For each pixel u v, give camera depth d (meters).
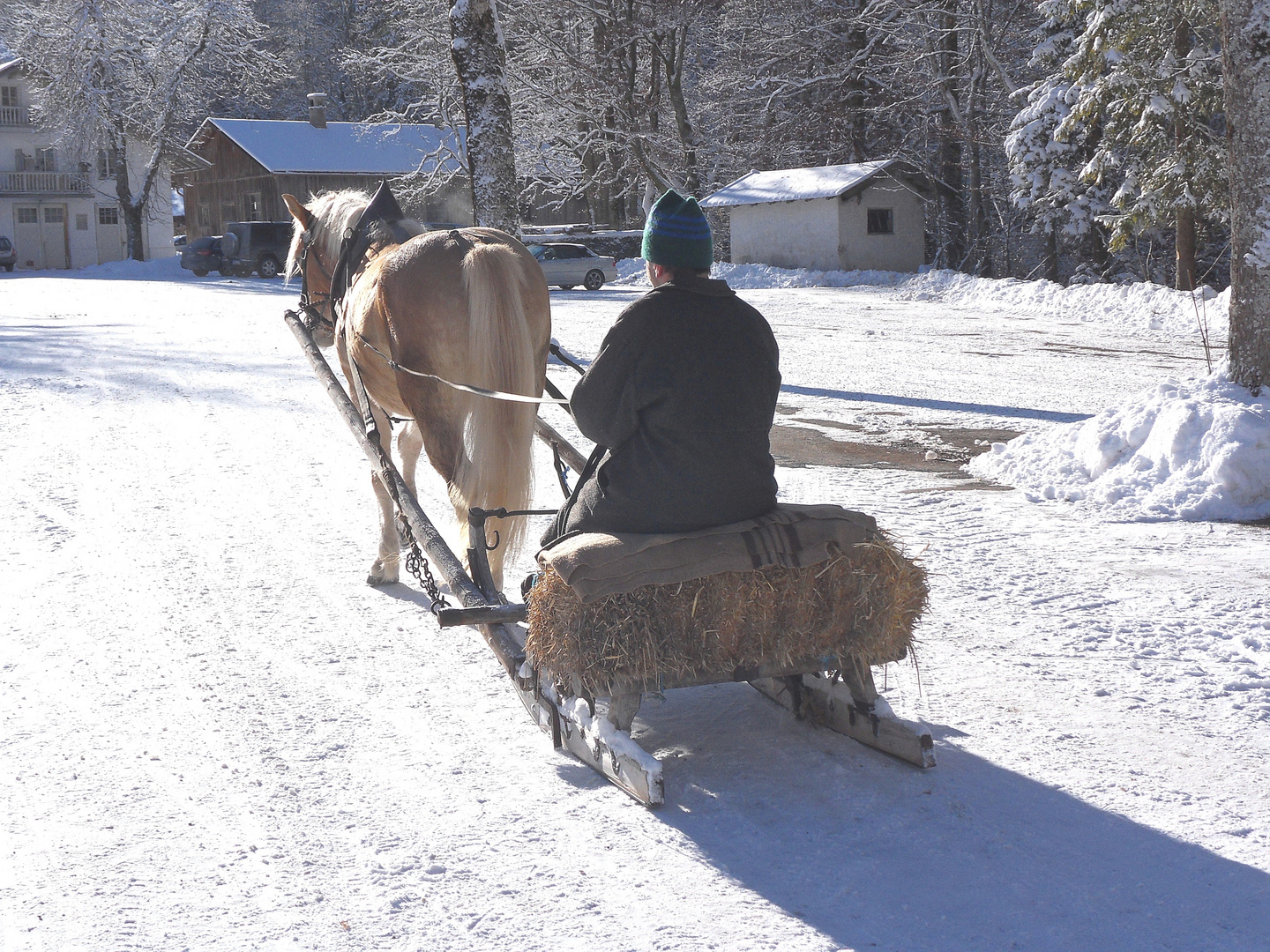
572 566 3.62
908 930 3.03
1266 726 4.35
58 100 49.69
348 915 3.11
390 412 6.01
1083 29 26.72
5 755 4.10
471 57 14.50
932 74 34.84
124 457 9.46
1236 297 8.66
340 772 4.01
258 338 18.19
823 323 22.59
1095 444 8.81
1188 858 3.39
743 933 3.02
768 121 40.84
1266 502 7.87
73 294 29.73
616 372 3.78
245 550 6.88
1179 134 22.50
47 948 2.92
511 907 3.15
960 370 15.79
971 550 6.90
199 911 3.12
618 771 3.82
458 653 5.24
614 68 38.88
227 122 54.19
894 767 4.02
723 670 3.88
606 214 45.78
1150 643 5.25
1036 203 29.00
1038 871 3.32
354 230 6.24
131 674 4.91
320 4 63.53
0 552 6.73
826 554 3.80
